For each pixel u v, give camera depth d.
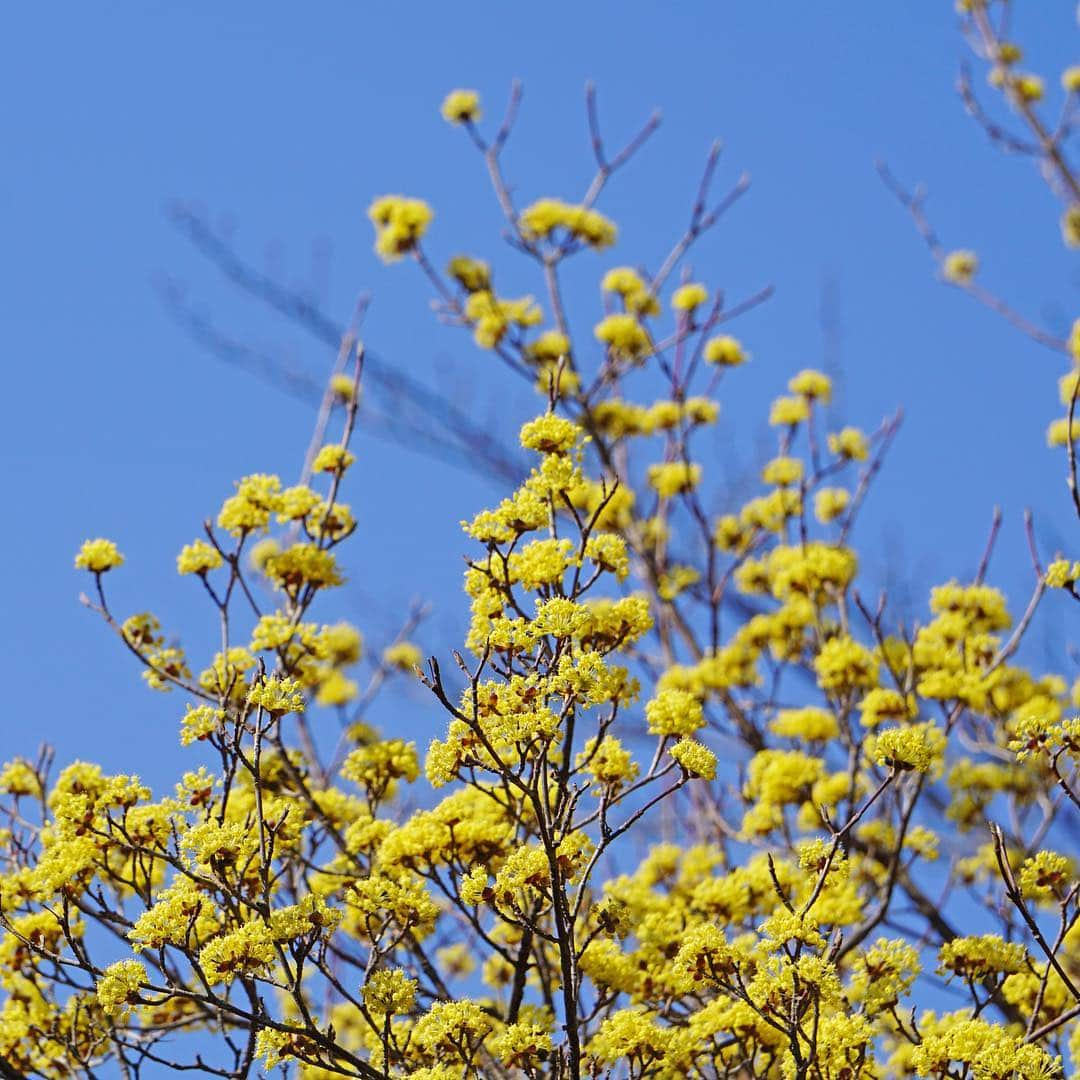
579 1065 5.57
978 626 9.33
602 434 11.10
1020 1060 5.51
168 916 5.52
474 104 11.60
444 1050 5.77
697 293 11.10
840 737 8.99
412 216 11.21
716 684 9.81
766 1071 6.09
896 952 6.10
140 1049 5.82
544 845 5.27
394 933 6.79
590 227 11.34
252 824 6.21
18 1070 6.28
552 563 5.66
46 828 6.51
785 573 9.81
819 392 11.11
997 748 9.01
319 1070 6.76
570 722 5.65
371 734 9.22
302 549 7.45
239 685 7.21
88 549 7.29
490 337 11.16
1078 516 6.61
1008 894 5.59
